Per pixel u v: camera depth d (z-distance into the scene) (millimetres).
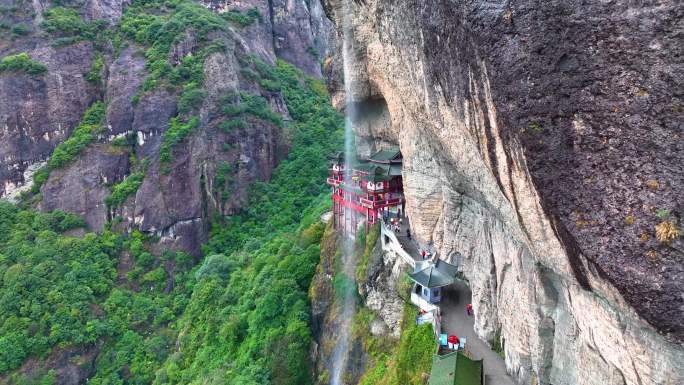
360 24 27938
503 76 11859
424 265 27891
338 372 34875
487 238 23547
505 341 21734
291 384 38000
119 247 68000
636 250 10055
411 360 25125
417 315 27688
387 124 36594
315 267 43906
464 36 13008
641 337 11336
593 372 14695
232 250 69062
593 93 10641
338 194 42875
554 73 11141
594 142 10695
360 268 36000
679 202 9516
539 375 18469
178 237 70125
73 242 65188
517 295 19609
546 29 11195
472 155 17844
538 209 12742
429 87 17578
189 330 52344
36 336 52469
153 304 61000
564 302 16734
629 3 10180
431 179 29094
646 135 9984
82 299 57906
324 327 38594
